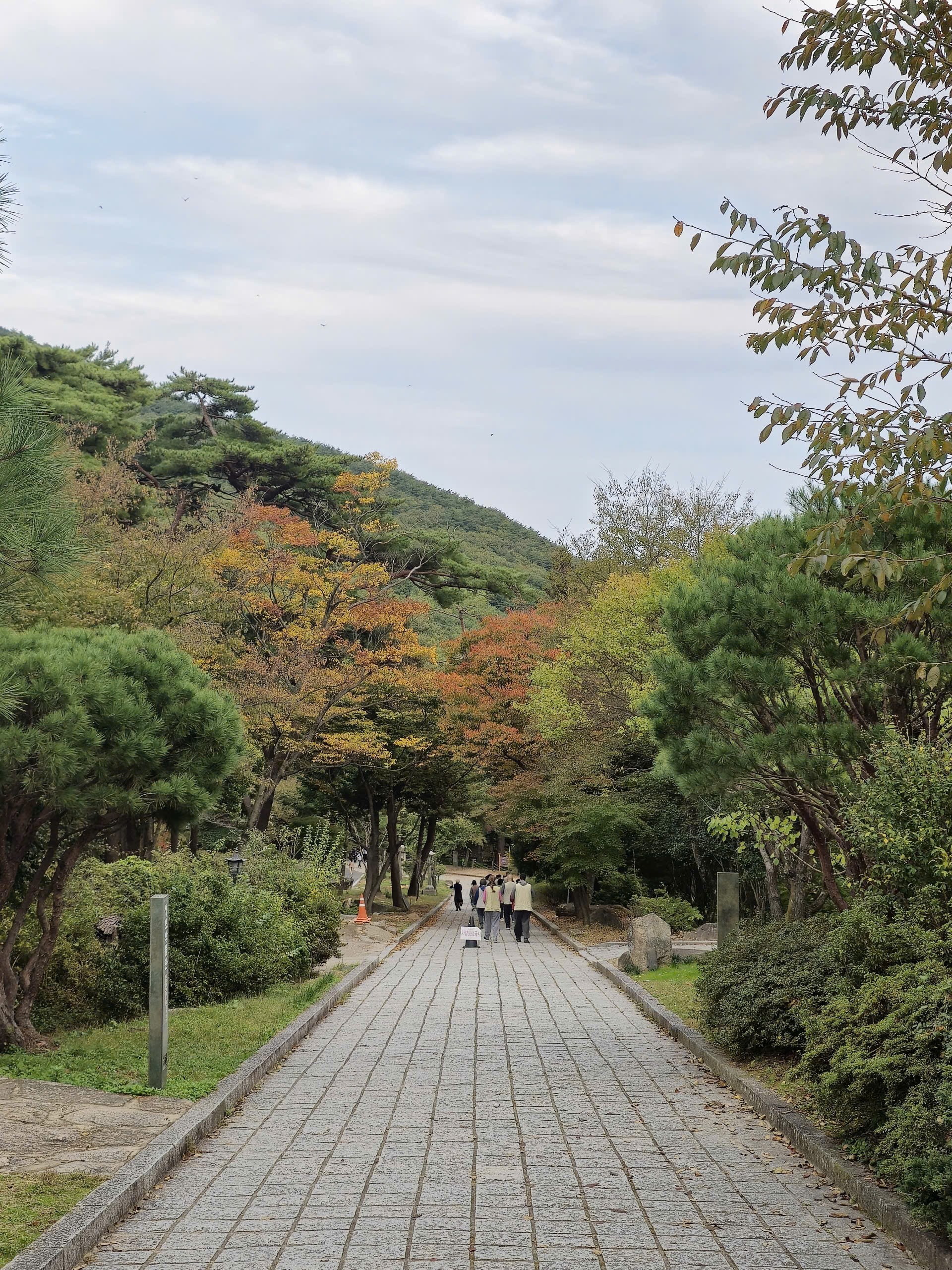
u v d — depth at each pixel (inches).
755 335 327.6
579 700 1249.4
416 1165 286.4
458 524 3912.4
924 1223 223.5
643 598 1101.1
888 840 346.9
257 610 1200.2
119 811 464.1
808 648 434.0
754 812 600.7
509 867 2223.2
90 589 887.1
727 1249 224.7
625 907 1368.1
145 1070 400.8
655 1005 580.1
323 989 652.1
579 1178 274.5
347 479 1327.5
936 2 304.3
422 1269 212.8
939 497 339.6
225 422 1750.7
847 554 314.0
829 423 313.1
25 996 469.1
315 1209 249.3
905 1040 270.2
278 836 1264.8
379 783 1732.3
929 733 435.8
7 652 437.1
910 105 312.5
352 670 1256.2
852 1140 286.7
